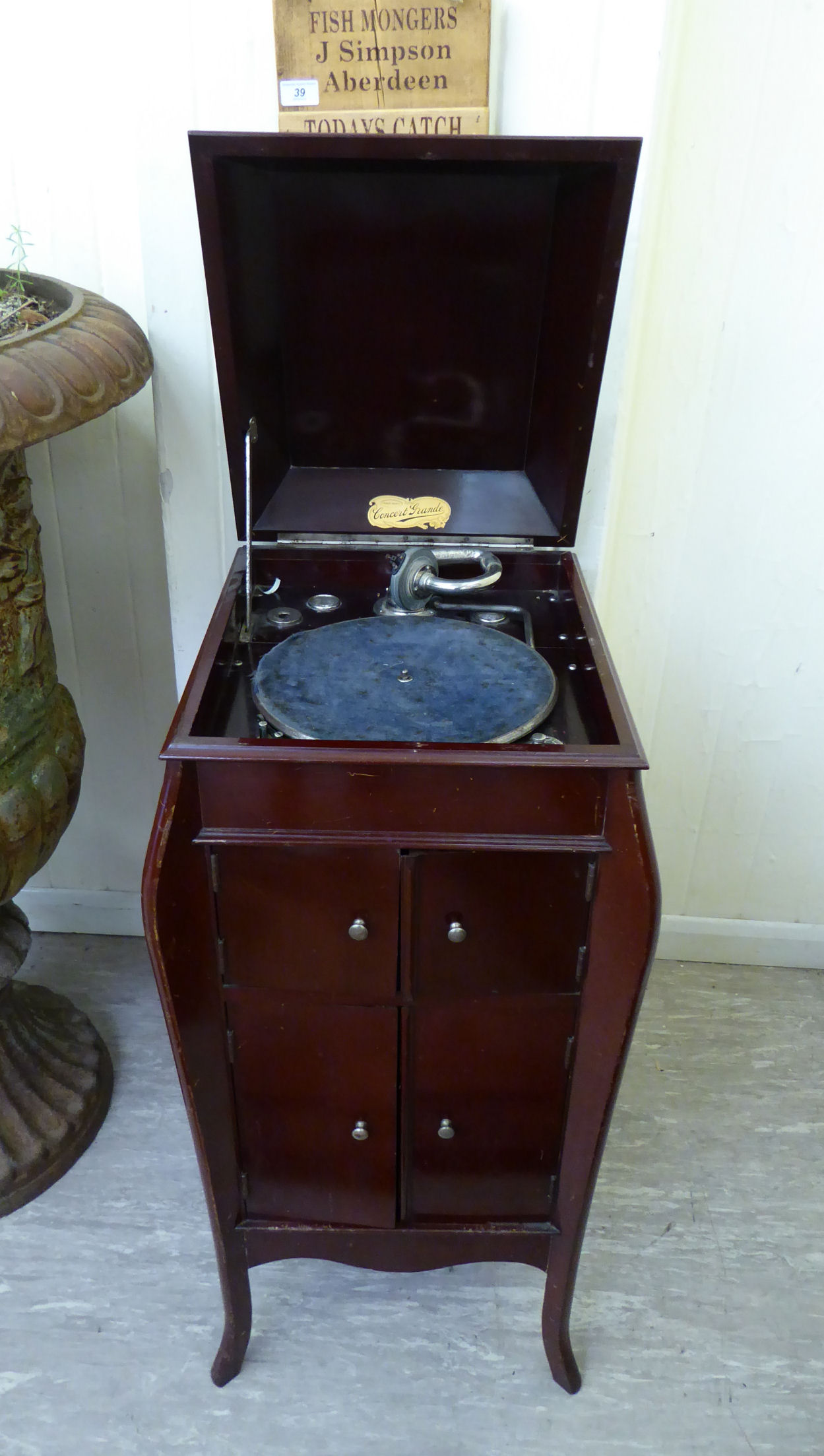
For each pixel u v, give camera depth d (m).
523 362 1.25
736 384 1.49
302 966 1.01
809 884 1.91
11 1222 1.46
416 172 1.10
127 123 1.32
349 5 1.08
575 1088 1.08
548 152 0.99
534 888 0.96
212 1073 1.06
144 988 1.87
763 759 1.79
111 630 1.70
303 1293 1.39
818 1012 1.86
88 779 1.84
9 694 1.29
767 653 1.70
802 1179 1.55
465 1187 1.17
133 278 1.43
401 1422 1.24
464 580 1.20
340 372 1.27
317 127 1.14
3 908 1.58
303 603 1.27
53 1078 1.59
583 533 1.42
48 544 1.62
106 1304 1.36
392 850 0.93
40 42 1.28
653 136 1.18
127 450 1.54
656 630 1.70
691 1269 1.42
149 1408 1.25
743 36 1.26
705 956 1.97
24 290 1.28
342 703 1.00
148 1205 1.49
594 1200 1.51
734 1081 1.71
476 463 1.34
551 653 1.18
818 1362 1.31
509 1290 1.40
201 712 0.97
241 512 1.27
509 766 0.89
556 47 1.13
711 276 1.42
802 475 1.55
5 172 1.37
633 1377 1.29
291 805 0.92
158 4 1.11
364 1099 1.10
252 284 1.14
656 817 1.87
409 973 1.01
